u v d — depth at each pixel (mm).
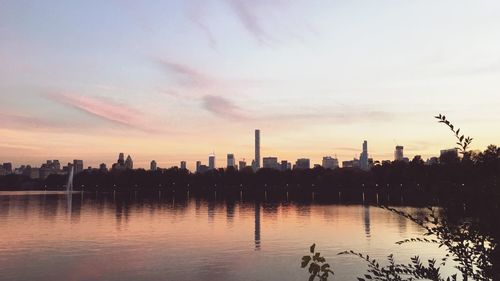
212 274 30656
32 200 164125
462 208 4152
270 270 31625
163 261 35312
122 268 32844
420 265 4758
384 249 39312
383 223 66375
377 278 4984
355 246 42344
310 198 179375
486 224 4000
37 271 32156
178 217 81625
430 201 4332
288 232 55438
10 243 46188
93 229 59844
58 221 72750
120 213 92938
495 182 4043
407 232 54000
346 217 78688
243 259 35906
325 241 46594
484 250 4062
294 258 36062
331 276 28375
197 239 48906
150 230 58500
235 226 63688
